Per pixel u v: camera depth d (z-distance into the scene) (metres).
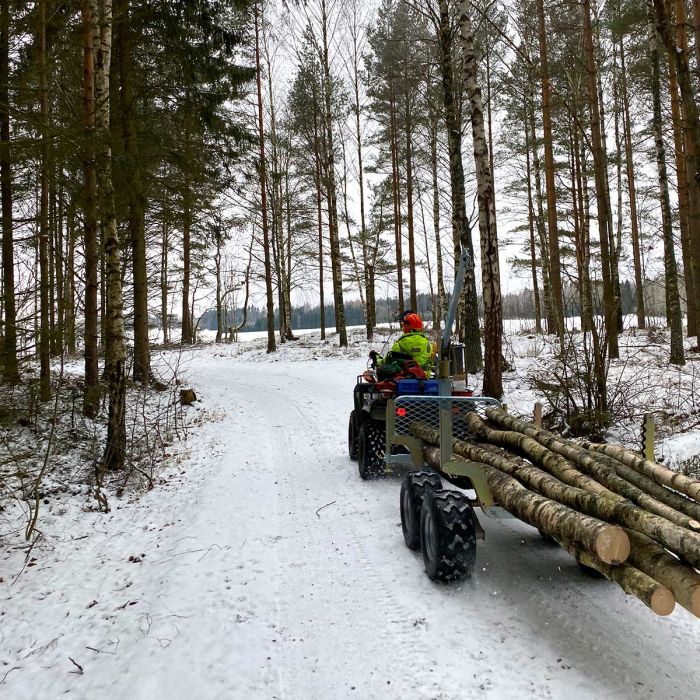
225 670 2.96
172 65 11.62
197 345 29.14
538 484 3.38
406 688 2.69
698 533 2.40
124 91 10.84
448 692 2.63
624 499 2.91
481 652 2.93
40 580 4.41
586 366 7.62
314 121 22.75
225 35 11.50
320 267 28.08
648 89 17.12
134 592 4.07
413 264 23.62
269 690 2.79
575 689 2.59
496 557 4.11
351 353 20.36
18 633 3.65
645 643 2.96
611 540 2.52
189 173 10.11
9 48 7.66
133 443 8.33
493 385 9.40
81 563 4.70
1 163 6.38
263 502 5.83
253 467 7.34
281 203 26.67
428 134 21.73
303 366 18.66
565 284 9.41
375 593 3.67
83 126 6.42
